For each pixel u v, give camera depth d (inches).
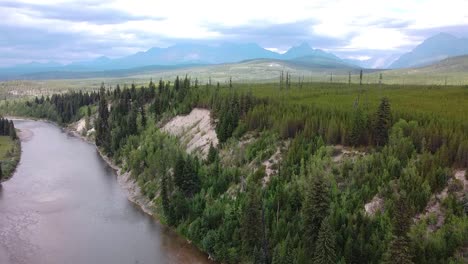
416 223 2652.6
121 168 5605.3
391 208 2758.4
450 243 2437.3
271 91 7372.1
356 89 7637.8
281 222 2970.0
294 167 3531.0
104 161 6269.7
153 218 3964.1
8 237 3474.4
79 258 3157.0
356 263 2544.3
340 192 3102.9
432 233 2551.7
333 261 2506.2
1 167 5305.1
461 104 5246.1
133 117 6496.1
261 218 2970.0
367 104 5196.9
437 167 2938.0
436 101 5595.5
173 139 5487.2
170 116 6358.3
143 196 4448.8
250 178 3686.0
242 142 4421.8
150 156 4970.5
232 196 3649.1
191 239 3422.7
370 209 2886.3
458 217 2568.9
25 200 4399.6
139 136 6161.4
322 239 2501.2
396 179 2984.7
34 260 3105.3
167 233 3622.0
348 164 3341.5
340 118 4143.7
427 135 3304.6
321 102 5629.9
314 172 3262.8
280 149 3949.3
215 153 4365.2
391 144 3395.7
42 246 3336.6
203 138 5108.3
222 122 4749.0
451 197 2696.9
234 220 3287.4
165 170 4291.3
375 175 3080.7
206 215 3452.3
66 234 3575.3
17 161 6008.9
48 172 5551.2
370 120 3727.9
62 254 3211.1
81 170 5698.8
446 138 3213.6
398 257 2285.9
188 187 3882.9
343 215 2812.5
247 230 2977.4
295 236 2817.4
